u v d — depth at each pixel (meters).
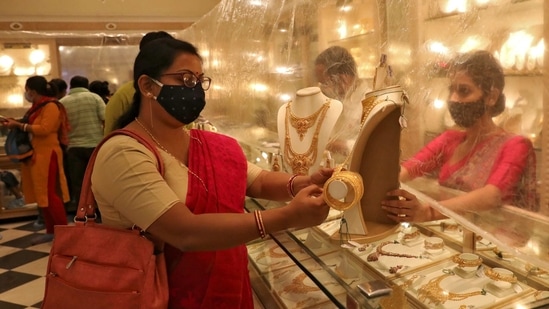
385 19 1.04
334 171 1.00
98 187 0.99
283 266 1.77
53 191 3.69
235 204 1.10
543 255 0.70
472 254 1.04
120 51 5.63
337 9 1.30
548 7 0.66
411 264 1.05
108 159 0.97
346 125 1.30
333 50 1.31
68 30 5.42
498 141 0.75
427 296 0.95
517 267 0.99
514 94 0.72
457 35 0.81
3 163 4.45
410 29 0.93
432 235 1.17
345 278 1.04
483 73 0.76
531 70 0.69
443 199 0.86
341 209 0.87
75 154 4.05
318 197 0.90
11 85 5.12
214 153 1.11
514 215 0.72
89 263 1.01
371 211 1.11
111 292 0.99
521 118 0.71
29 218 4.57
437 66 0.85
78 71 5.50
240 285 1.12
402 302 0.95
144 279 0.98
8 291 2.86
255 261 1.88
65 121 3.74
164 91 1.02
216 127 2.69
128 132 1.01
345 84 1.29
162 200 0.93
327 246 1.15
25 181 3.72
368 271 1.05
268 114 1.81
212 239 0.91
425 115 0.89
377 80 1.00
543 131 0.68
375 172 1.05
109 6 5.55
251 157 2.05
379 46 1.06
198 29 3.20
